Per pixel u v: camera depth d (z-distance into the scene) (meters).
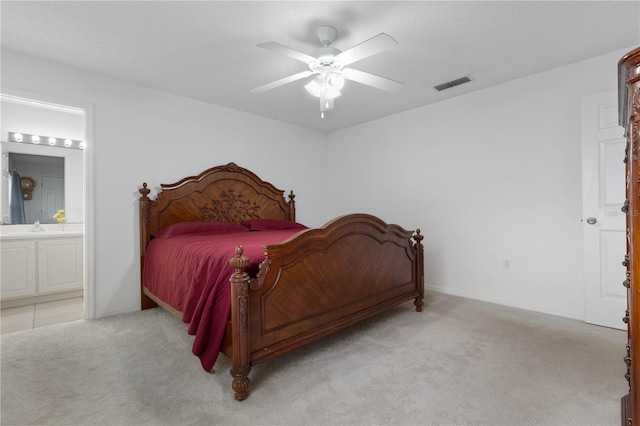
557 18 2.14
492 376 1.86
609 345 2.25
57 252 3.65
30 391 1.73
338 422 1.48
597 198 2.62
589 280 2.68
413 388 1.75
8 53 2.54
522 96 3.13
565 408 1.56
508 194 3.24
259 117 4.30
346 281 2.34
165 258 2.69
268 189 4.32
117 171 3.08
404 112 4.16
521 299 3.17
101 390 1.74
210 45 2.47
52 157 3.97
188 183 3.52
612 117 2.54
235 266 1.66
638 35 2.37
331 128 5.01
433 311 3.07
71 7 1.99
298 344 1.95
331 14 2.07
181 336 2.51
